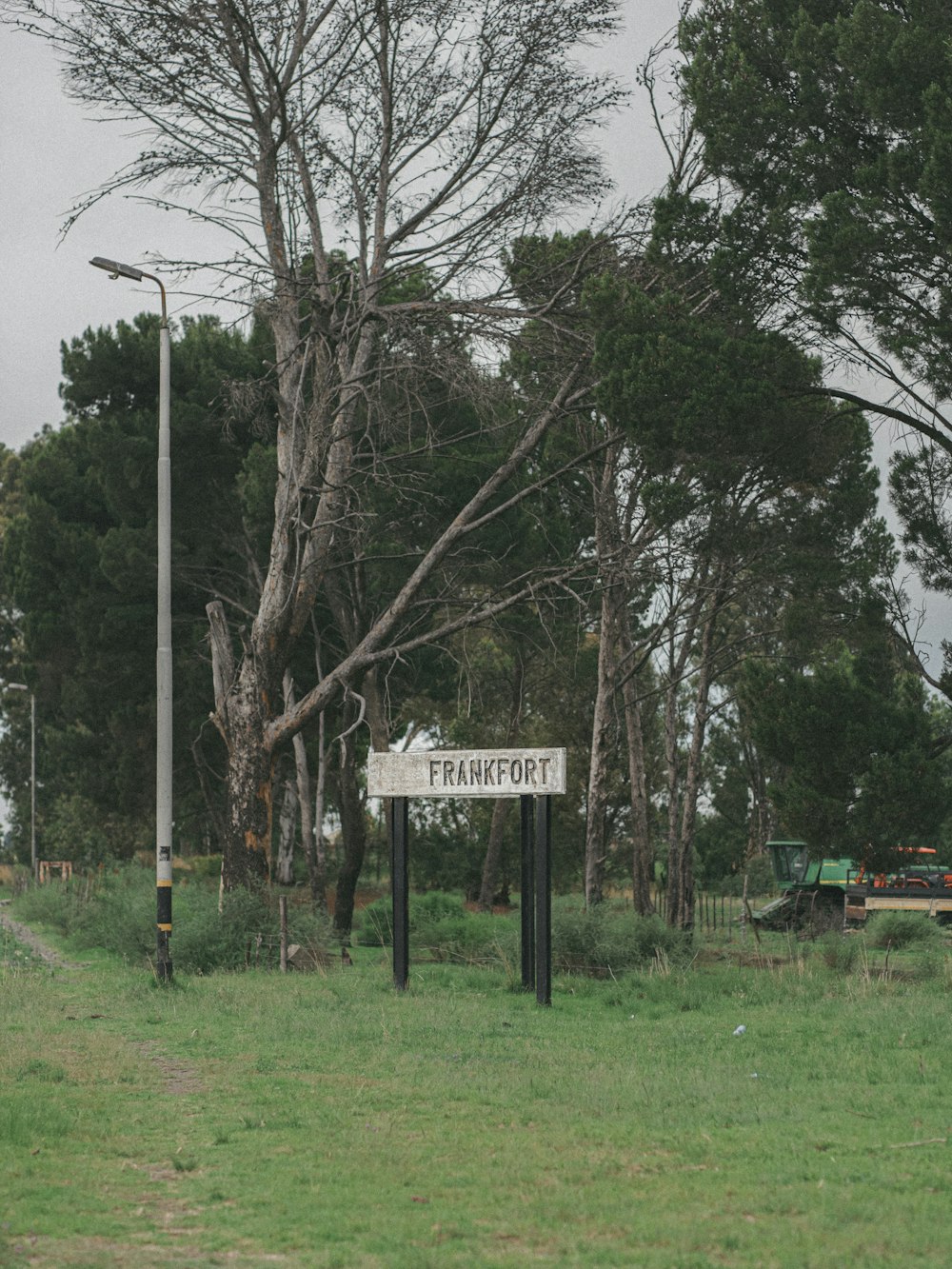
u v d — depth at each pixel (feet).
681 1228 23.86
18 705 250.57
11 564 148.87
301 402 95.14
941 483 82.64
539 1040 49.73
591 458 95.61
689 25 78.74
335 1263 22.25
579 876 175.73
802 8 71.46
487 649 147.02
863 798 80.43
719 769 201.67
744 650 118.32
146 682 140.87
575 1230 24.14
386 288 95.71
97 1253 22.77
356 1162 29.55
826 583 86.02
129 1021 55.31
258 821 93.66
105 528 144.15
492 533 114.42
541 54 89.25
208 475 129.39
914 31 65.67
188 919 81.76
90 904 111.04
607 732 92.73
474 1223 24.77
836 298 69.92
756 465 78.02
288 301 96.17
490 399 89.51
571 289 90.27
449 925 96.99
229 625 130.11
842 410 77.36
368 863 200.03
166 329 71.41
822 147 70.74
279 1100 37.32
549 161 90.58
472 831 182.09
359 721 93.09
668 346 72.84
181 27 87.45
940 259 67.67
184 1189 27.43
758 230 74.23
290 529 95.45
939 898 120.57
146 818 155.43
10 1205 25.94
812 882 125.49
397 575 114.21
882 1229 23.36
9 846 266.16
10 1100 36.11
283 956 78.13
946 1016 54.03
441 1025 52.85
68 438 148.05
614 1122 33.86
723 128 73.26
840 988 66.08
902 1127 32.73
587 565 87.20
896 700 83.92
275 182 94.73
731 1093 37.73
